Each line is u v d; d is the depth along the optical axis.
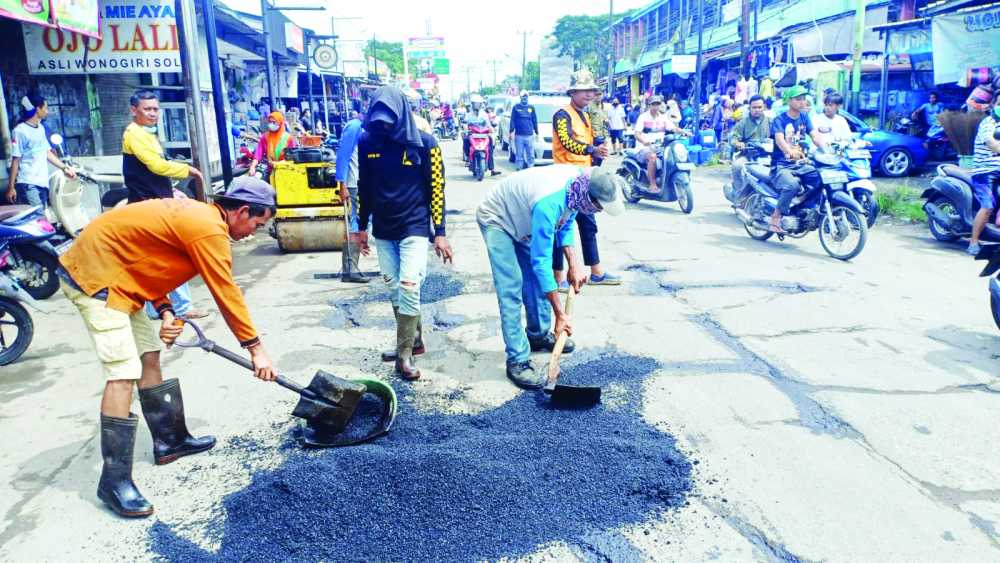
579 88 6.87
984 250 5.27
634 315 5.72
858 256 7.78
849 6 18.39
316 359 4.91
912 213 9.80
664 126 12.15
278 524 2.99
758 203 8.76
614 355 4.86
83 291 3.02
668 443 3.63
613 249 8.25
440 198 4.51
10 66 9.28
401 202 4.38
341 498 3.13
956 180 7.98
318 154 8.18
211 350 3.29
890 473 3.33
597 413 3.99
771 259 7.66
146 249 3.05
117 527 3.03
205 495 3.26
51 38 8.95
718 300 6.09
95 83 11.42
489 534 2.89
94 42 8.99
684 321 5.55
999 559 2.72
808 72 17.22
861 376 4.43
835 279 6.75
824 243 7.78
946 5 13.35
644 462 3.42
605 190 3.86
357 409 3.99
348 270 6.93
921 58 16.17
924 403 4.04
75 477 3.45
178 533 2.98
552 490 3.19
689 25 32.53
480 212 4.39
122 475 3.10
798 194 8.02
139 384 3.46
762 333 5.24
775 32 21.62
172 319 3.22
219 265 3.08
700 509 3.06
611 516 3.01
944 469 3.35
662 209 11.22
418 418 3.97
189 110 8.41
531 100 18.55
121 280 3.04
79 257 3.04
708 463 3.43
